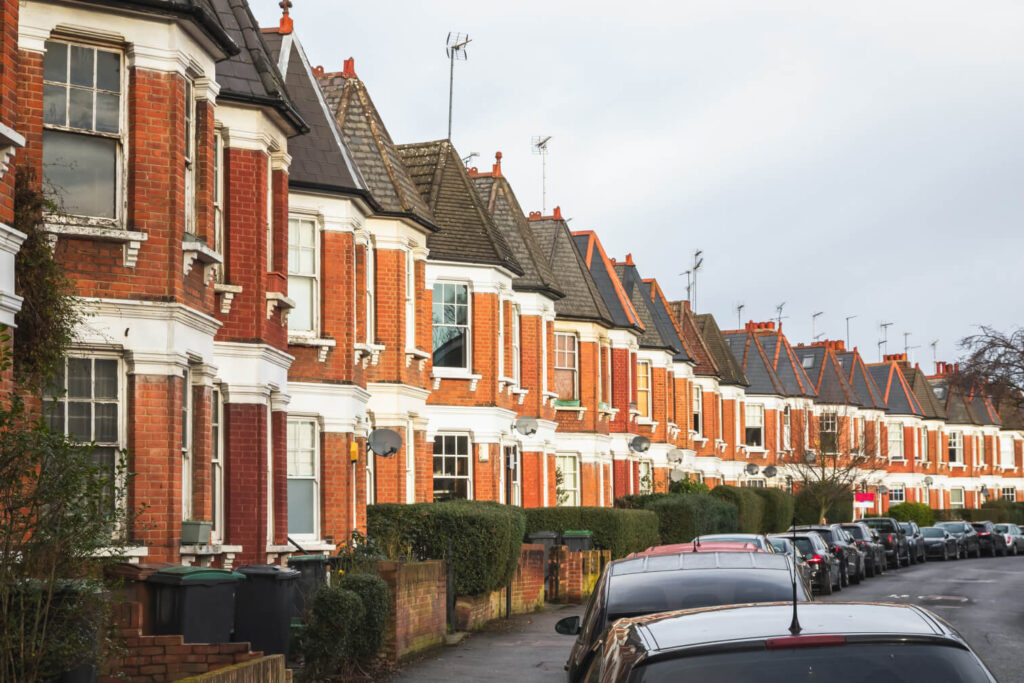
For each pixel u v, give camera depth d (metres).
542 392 36.69
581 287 40.94
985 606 28.97
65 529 10.50
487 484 31.81
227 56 16.84
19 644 10.02
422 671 16.66
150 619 12.78
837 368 75.00
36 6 14.51
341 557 18.45
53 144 14.76
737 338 68.06
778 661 5.46
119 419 14.99
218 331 18.09
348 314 22.78
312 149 22.73
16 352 12.67
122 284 14.98
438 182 32.25
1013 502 86.44
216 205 18.23
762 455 65.81
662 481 47.69
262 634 13.91
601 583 10.42
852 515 67.38
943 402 90.69
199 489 16.31
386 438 23.42
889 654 5.44
